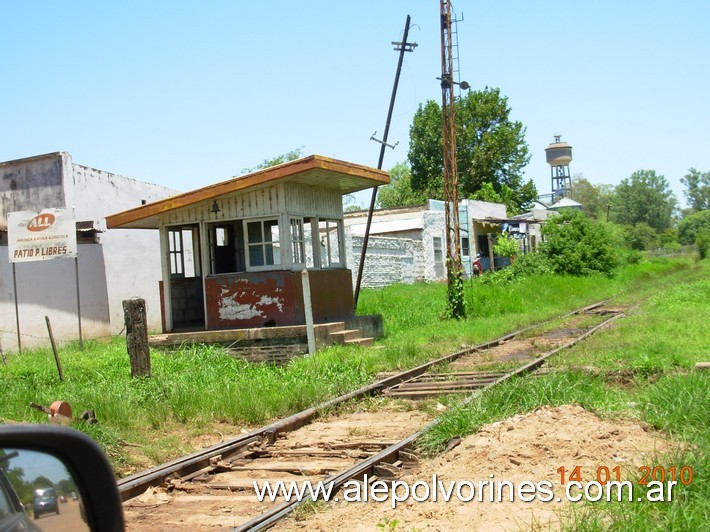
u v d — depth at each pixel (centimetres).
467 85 2475
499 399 890
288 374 1355
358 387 1217
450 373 1315
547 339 1794
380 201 7781
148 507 642
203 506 641
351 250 3541
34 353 1808
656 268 5181
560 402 854
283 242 1695
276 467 757
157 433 970
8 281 1967
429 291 3450
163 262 1811
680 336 1533
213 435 958
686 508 511
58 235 1680
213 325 1747
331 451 819
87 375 1366
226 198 1744
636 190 13500
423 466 722
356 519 569
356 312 2588
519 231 4991
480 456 691
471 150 6550
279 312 1689
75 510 204
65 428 204
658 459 623
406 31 2464
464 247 4697
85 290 2214
